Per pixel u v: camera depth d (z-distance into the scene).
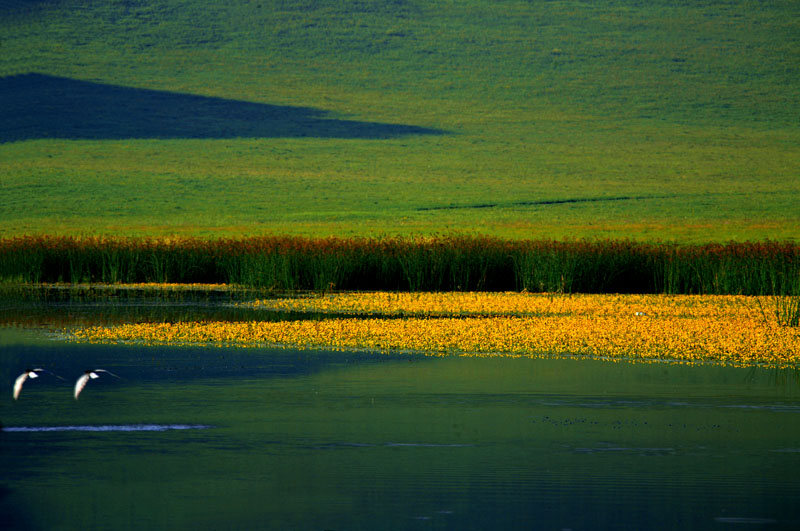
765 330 103.88
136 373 80.81
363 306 134.38
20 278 177.50
